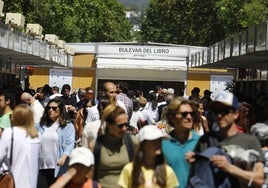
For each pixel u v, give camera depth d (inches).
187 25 2741.1
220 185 298.7
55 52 1301.7
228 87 1288.1
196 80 1836.9
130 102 628.7
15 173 426.9
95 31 2918.3
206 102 746.2
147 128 321.1
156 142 319.6
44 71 1787.6
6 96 518.6
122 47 1844.2
